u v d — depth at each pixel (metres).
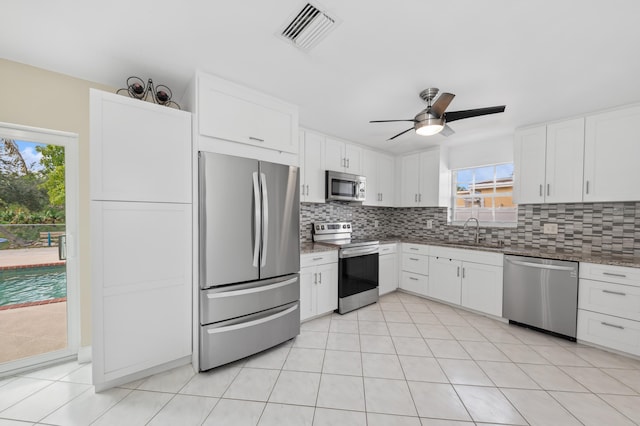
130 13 1.35
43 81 1.91
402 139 3.50
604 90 2.09
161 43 1.61
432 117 2.11
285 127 2.39
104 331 1.69
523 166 2.93
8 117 1.81
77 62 1.82
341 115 2.70
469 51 1.63
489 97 2.24
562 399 1.66
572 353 2.21
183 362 2.02
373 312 3.14
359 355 2.18
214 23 1.43
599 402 1.63
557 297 2.47
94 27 1.46
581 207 2.74
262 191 2.16
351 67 1.84
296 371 1.95
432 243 3.55
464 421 1.48
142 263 1.81
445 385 1.79
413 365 2.03
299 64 1.82
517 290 2.71
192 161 2.01
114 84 2.13
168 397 1.66
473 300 3.07
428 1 1.25
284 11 1.34
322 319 2.93
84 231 2.07
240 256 2.05
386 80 2.00
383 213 4.53
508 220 3.39
